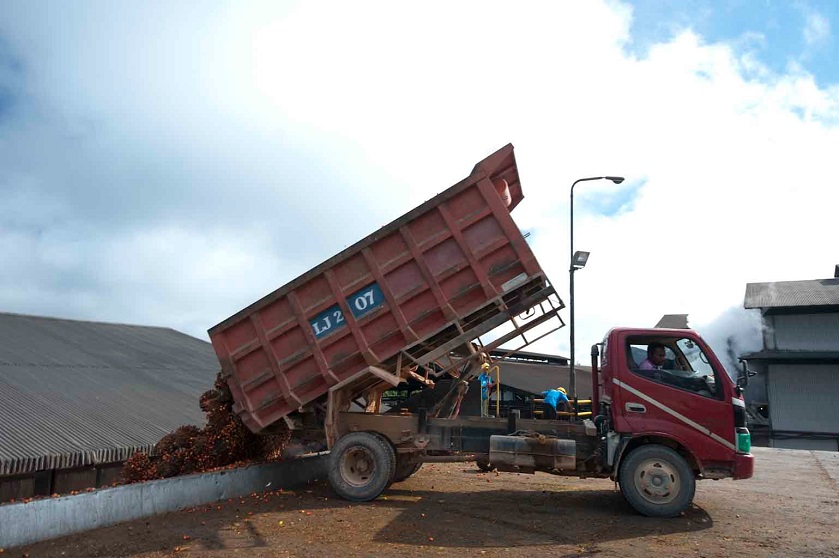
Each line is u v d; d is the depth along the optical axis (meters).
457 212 9.26
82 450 10.67
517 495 9.99
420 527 7.50
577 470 9.12
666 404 8.41
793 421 35.44
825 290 37.75
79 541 6.65
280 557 6.18
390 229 9.34
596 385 9.83
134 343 22.45
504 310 9.23
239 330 9.87
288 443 11.51
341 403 10.12
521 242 9.02
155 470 9.98
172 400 15.79
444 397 10.19
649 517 8.20
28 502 6.53
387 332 9.42
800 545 6.77
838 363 35.03
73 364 16.61
